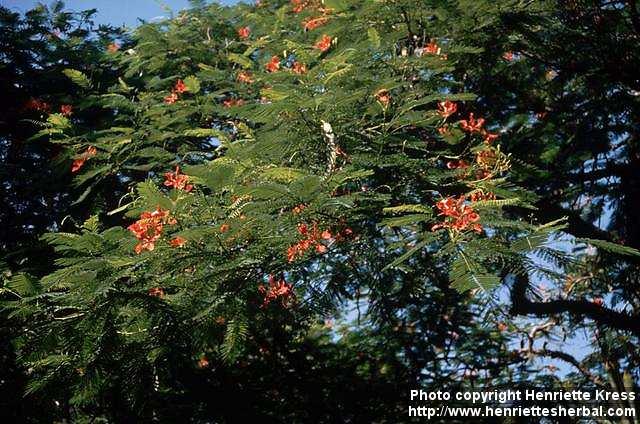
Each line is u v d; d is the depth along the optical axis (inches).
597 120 310.8
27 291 162.1
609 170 329.4
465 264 144.7
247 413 291.6
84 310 166.6
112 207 290.2
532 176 281.1
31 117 335.0
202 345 184.1
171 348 185.6
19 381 216.5
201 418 288.4
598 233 317.4
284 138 193.6
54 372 174.7
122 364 179.2
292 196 157.6
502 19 261.7
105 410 260.8
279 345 315.3
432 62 241.4
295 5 349.4
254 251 177.8
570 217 314.2
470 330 373.4
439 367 351.3
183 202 164.1
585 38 292.7
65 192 300.4
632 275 330.6
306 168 204.4
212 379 293.0
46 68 356.8
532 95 331.6
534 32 288.7
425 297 313.7
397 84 211.0
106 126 321.4
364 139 211.5
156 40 337.1
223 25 358.0
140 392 196.9
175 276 176.6
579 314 334.3
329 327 390.0
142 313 172.2
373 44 225.0
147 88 315.9
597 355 410.9
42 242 268.8
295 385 317.1
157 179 282.2
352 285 238.8
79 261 172.7
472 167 216.8
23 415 229.8
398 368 350.9
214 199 174.2
